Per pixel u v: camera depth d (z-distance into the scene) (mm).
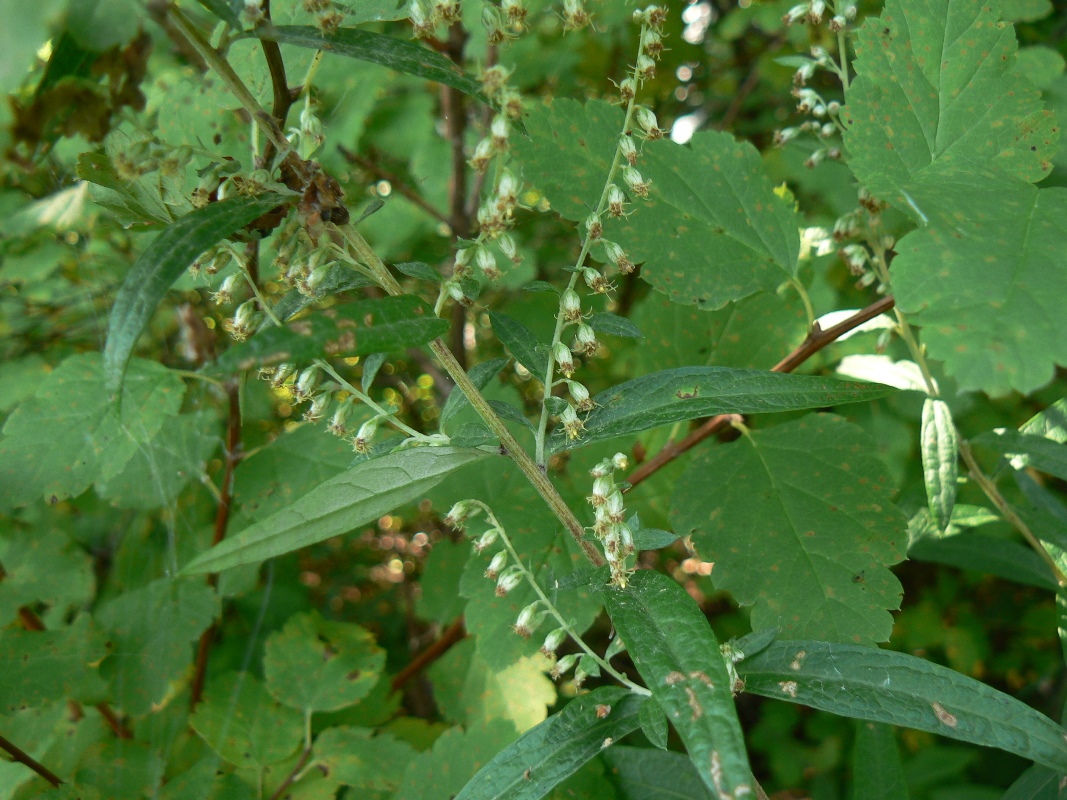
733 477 224
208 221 145
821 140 238
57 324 331
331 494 156
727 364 263
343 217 161
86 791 243
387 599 448
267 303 181
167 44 231
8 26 128
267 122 156
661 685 143
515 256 166
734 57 505
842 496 217
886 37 182
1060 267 139
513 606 228
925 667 167
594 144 228
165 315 325
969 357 131
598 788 215
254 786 244
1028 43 347
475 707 260
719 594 415
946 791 293
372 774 246
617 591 162
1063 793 195
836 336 231
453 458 166
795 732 379
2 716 256
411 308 152
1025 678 371
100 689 255
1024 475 247
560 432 177
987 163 174
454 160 362
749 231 229
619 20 409
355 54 154
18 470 237
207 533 310
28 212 291
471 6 313
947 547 248
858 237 246
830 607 204
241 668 327
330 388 183
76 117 194
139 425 244
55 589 276
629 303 393
